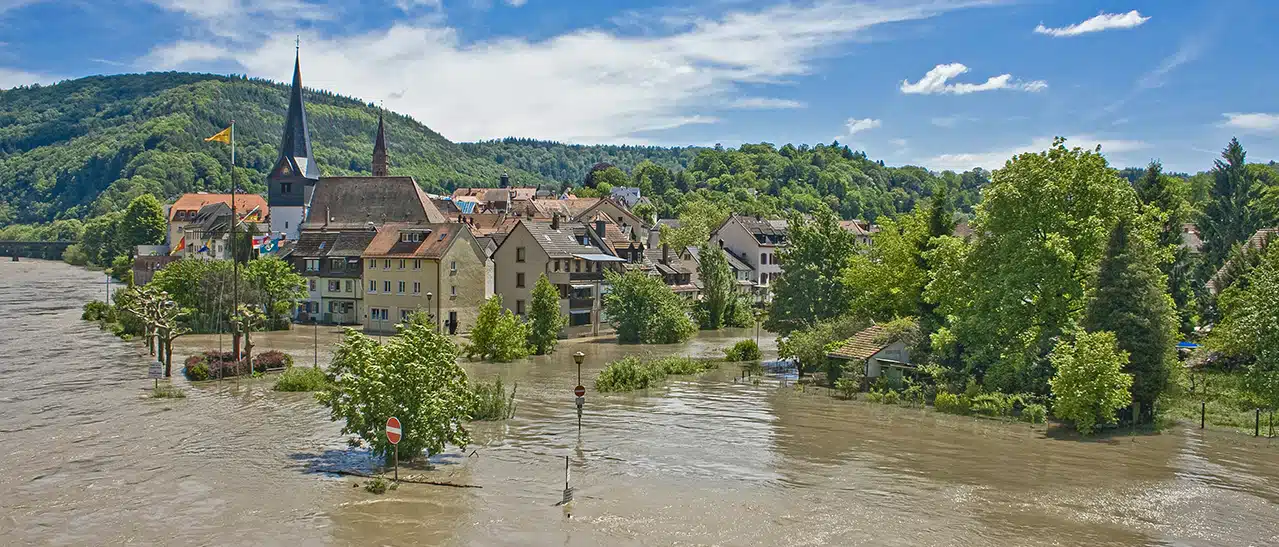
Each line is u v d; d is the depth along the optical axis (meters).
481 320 73.06
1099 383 44.22
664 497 33.53
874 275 70.19
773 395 56.59
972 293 54.72
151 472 35.81
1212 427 46.62
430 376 36.72
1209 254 89.06
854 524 30.83
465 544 28.33
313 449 39.69
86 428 43.59
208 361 61.06
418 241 93.69
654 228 175.88
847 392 56.09
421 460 38.03
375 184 125.88
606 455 39.72
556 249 94.25
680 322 90.31
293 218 145.50
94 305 99.12
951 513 32.09
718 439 43.34
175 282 89.38
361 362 36.66
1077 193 52.16
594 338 92.44
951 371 54.38
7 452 38.84
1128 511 32.47
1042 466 38.56
